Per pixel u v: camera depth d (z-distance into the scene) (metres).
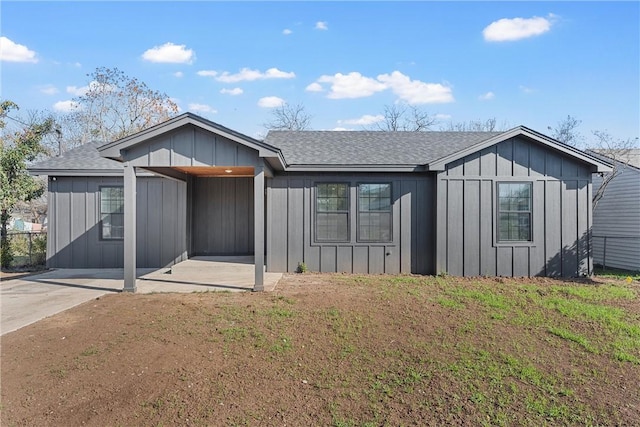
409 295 7.59
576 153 9.97
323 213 10.58
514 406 3.58
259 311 6.31
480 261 10.14
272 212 10.52
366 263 10.55
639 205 12.22
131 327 5.53
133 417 3.34
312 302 6.95
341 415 3.42
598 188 13.95
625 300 7.46
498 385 3.96
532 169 10.20
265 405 3.56
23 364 4.31
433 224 10.45
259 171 8.05
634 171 12.39
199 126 7.78
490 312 6.41
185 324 5.65
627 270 12.34
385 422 3.32
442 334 5.35
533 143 10.20
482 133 13.71
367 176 10.56
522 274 10.16
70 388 3.80
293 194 10.53
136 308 6.54
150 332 5.32
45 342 4.96
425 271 10.57
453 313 6.33
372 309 6.50
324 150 11.62
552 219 10.23
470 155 10.13
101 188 11.52
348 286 8.54
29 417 3.32
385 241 10.57
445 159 9.90
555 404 3.62
